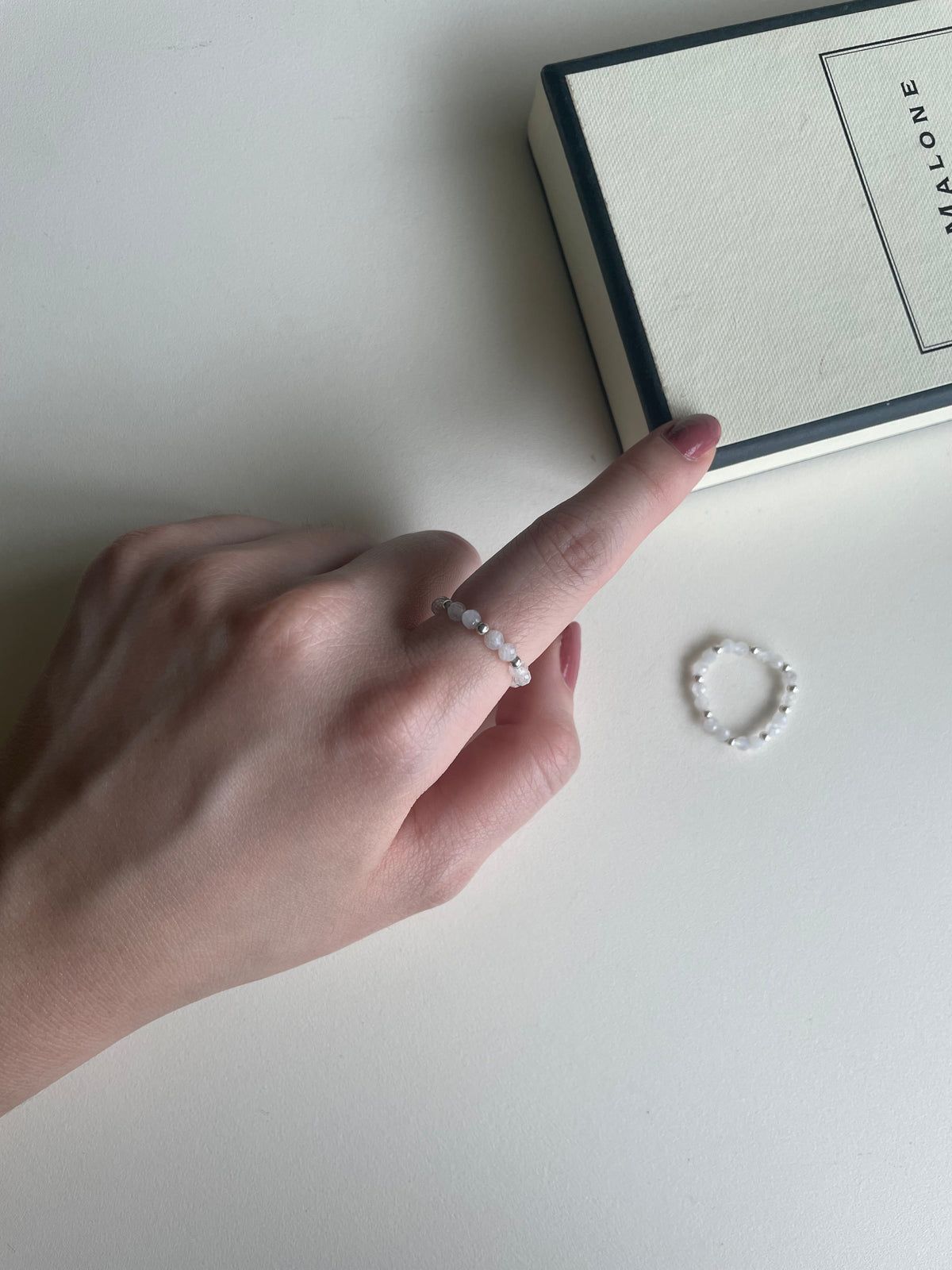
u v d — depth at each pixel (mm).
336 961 217
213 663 184
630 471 191
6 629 221
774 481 235
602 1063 216
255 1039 214
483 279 237
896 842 226
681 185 218
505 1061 215
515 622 185
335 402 232
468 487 231
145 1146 210
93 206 236
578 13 247
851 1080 217
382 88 242
